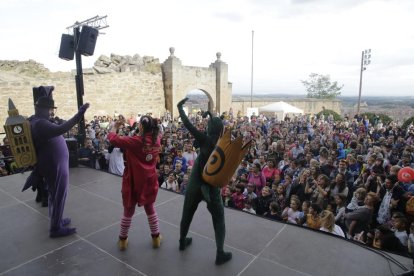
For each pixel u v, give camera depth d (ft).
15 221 12.33
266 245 10.34
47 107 10.70
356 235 15.56
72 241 10.68
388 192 17.26
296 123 50.29
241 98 91.56
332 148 28.81
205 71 73.87
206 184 8.78
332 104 101.55
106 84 61.87
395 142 34.01
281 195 20.15
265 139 36.86
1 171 25.27
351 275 8.74
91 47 20.08
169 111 70.44
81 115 10.28
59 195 10.78
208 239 10.75
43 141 10.28
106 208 13.42
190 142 28.84
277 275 8.77
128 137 9.25
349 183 20.80
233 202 19.66
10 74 58.90
